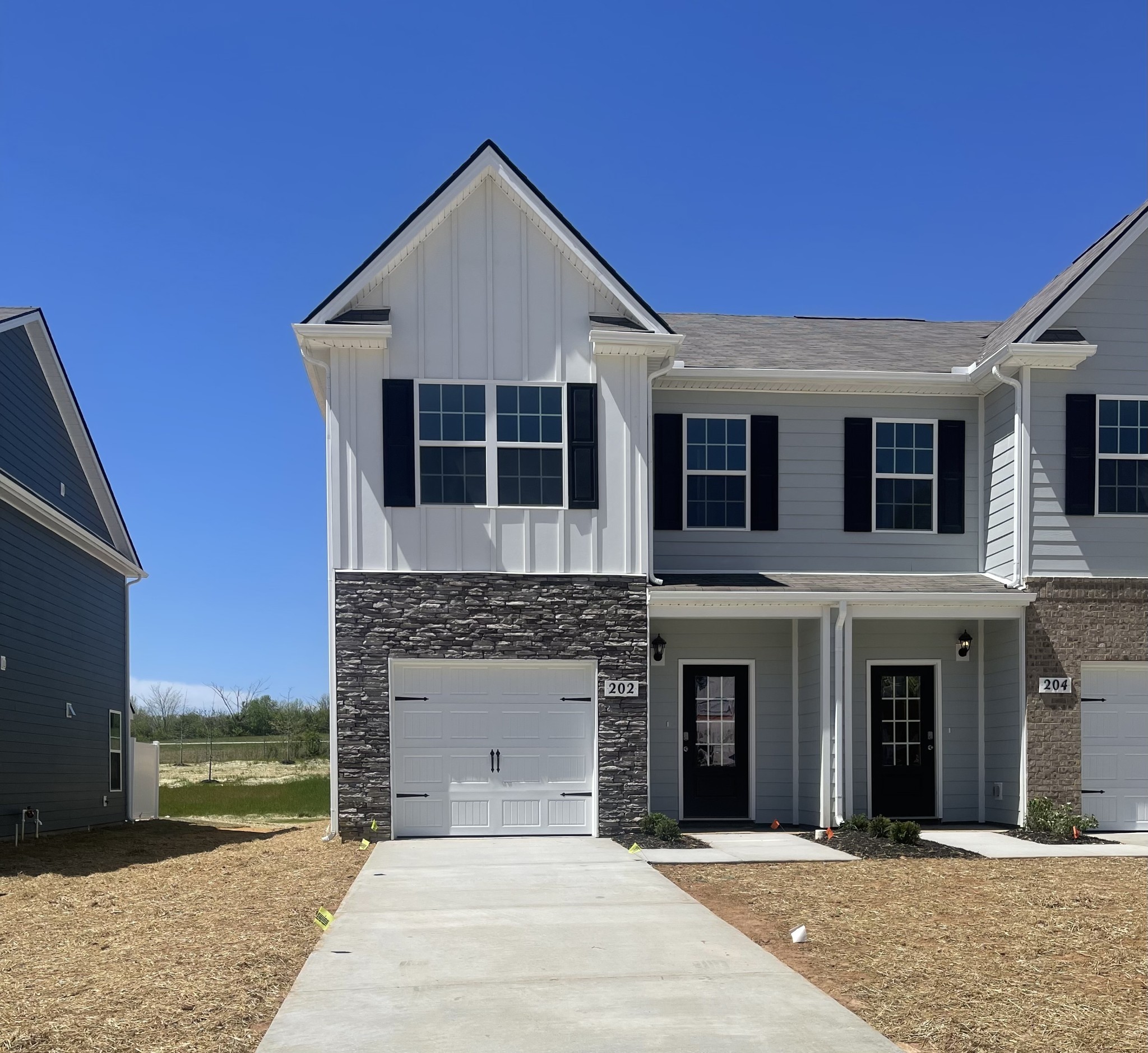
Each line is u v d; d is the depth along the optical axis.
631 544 14.37
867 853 12.53
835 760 14.38
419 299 14.30
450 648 13.95
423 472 14.12
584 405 14.38
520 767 14.12
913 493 16.33
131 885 11.23
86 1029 5.99
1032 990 6.94
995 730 15.88
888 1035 6.05
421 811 13.98
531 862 11.85
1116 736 15.19
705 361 16.11
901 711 16.25
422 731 14.05
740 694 16.09
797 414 16.19
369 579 13.90
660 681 15.95
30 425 17.78
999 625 15.79
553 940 8.20
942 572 16.22
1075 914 9.30
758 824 15.73
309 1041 5.91
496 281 14.43
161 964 7.42
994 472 15.99
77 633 19.47
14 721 16.33
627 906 9.45
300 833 16.36
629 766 14.13
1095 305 15.53
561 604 14.16
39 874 12.47
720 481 15.98
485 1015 6.37
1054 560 15.14
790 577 15.51
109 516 21.69
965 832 14.69
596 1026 6.16
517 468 14.26
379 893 10.05
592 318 14.51
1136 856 12.69
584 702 14.26
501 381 14.31
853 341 17.98
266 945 7.97
